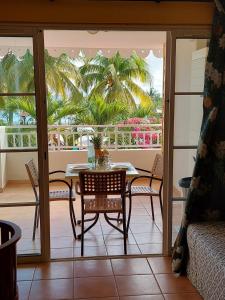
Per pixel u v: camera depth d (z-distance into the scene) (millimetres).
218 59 2697
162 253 3230
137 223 4066
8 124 2945
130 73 8094
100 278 2807
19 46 2850
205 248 2438
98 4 2779
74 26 2797
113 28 2820
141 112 8141
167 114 3023
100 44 5879
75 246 3439
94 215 4348
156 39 5402
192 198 2787
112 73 7957
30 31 2791
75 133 6648
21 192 3055
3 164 3004
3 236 2104
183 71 2980
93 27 2809
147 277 2822
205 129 2732
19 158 2996
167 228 3174
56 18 2773
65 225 4051
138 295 2564
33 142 2977
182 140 3086
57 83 7539
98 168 3754
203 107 2785
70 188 3732
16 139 2969
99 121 7895
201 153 2754
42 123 2939
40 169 3000
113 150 6359
